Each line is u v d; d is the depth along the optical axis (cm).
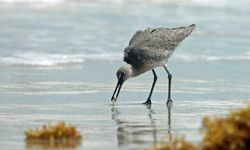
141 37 1681
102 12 3359
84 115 1455
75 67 2158
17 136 1220
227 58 2400
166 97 1714
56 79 1938
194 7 3625
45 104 1582
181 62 2312
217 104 1606
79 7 3488
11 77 1945
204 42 2700
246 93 1761
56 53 2344
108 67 2178
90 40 2616
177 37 1700
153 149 1060
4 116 1427
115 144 1160
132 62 1662
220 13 3456
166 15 3328
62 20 3064
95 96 1706
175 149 1051
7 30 2741
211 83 1920
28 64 2166
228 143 1041
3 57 2241
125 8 3522
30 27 2836
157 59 1664
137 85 1886
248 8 3647
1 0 3478
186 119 1422
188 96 1722
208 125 1072
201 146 1063
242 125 1062
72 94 1723
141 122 1384
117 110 1528
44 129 1203
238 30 2992
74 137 1196
